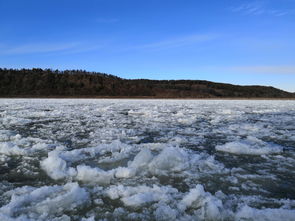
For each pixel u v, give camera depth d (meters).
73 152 5.23
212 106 22.56
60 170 4.19
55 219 2.78
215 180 4.00
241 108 20.06
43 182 3.89
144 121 10.76
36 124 9.60
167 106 21.97
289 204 3.21
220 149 5.86
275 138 7.37
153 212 2.97
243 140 6.82
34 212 2.94
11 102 26.36
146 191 3.48
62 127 8.91
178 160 4.53
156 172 4.23
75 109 17.17
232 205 3.17
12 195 3.22
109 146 5.80
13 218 2.71
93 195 3.43
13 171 4.33
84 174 4.02
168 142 6.62
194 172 4.32
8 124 9.55
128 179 4.00
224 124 10.15
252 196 3.43
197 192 3.22
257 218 2.81
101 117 12.14
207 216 2.87
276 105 24.98
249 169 4.57
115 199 3.32
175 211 2.93
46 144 5.94
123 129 8.34
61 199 3.12
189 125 9.73
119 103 26.59
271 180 4.04
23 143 6.18
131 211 3.02
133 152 5.44
